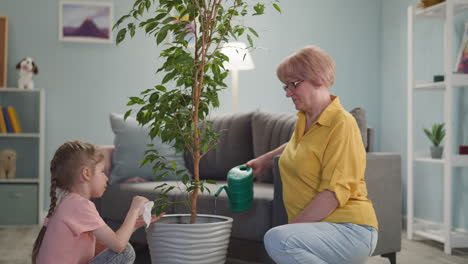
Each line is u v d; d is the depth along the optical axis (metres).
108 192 3.12
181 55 1.93
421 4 3.72
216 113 4.70
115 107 4.66
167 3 2.01
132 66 4.67
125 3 4.65
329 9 4.87
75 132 4.62
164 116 2.09
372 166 2.66
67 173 1.83
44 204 4.57
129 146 3.33
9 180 4.27
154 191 2.86
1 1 4.52
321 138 1.93
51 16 4.59
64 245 1.74
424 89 3.85
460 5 3.48
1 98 4.52
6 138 4.51
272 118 3.19
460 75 3.35
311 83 1.96
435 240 3.65
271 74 4.79
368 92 4.93
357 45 4.91
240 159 3.34
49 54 4.59
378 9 4.94
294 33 4.82
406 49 4.51
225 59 2.07
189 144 2.11
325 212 1.85
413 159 3.82
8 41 4.54
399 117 4.62
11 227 4.22
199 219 2.21
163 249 2.00
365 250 1.87
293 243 1.79
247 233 2.47
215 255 2.04
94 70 4.64
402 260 3.06
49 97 4.59
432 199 4.16
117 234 1.82
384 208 2.71
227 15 2.05
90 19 4.61
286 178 2.05
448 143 3.33
